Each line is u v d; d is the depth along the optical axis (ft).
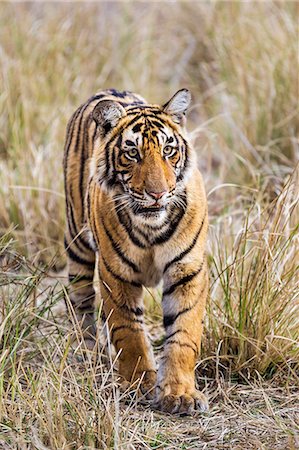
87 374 27.81
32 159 46.34
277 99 49.34
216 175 49.26
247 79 50.80
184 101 29.37
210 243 36.29
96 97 34.58
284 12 53.21
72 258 34.45
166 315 29.40
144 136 28.35
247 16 56.65
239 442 26.25
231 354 31.68
